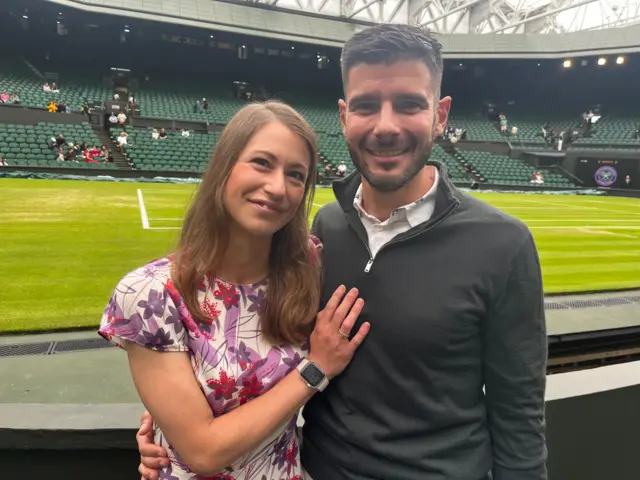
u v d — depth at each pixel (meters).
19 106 18.22
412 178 1.25
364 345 1.25
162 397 1.06
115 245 6.38
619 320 3.86
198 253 1.13
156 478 1.21
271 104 1.19
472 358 1.25
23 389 2.37
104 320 1.08
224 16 24.52
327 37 26.28
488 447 1.30
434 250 1.23
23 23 23.11
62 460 1.56
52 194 11.64
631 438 1.94
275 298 1.20
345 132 1.30
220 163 1.13
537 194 21.69
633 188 22.78
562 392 1.79
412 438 1.24
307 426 1.42
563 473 1.83
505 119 29.23
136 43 26.50
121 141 18.83
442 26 29.69
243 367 1.14
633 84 27.50
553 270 6.15
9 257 5.46
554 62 27.80
